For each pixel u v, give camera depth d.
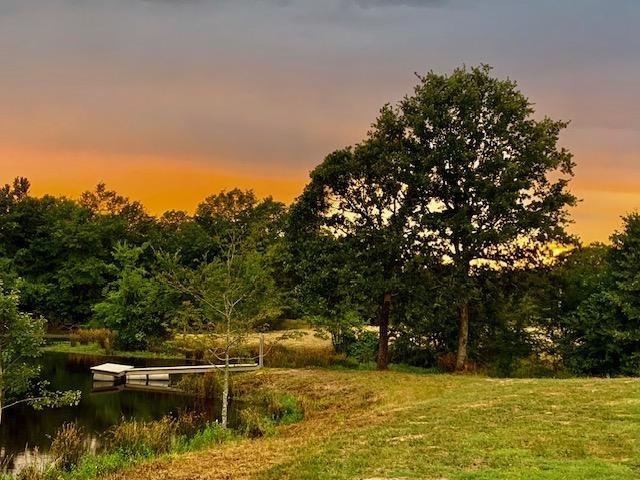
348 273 30.22
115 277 71.31
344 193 32.19
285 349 37.28
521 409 16.23
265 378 29.31
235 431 18.94
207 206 98.75
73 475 14.20
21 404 24.28
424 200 30.88
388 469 11.09
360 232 30.88
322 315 36.81
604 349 30.81
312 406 23.12
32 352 16.02
